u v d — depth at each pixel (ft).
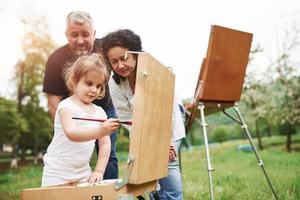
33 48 60.08
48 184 8.08
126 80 10.50
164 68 7.80
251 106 43.98
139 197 7.57
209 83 10.91
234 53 11.28
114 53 9.19
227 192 15.85
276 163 25.63
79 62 8.20
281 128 47.78
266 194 14.80
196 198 15.60
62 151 8.13
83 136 7.48
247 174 20.86
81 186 6.74
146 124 6.82
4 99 59.26
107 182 7.39
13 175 36.47
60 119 8.00
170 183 10.10
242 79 11.79
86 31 12.44
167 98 8.18
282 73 42.37
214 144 48.16
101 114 8.60
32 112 61.26
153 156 7.36
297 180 17.25
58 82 13.01
